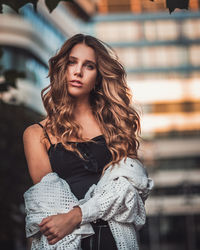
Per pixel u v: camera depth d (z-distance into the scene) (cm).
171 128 6431
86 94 235
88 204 205
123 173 217
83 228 203
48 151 224
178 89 6531
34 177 220
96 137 228
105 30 6569
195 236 6047
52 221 197
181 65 6588
